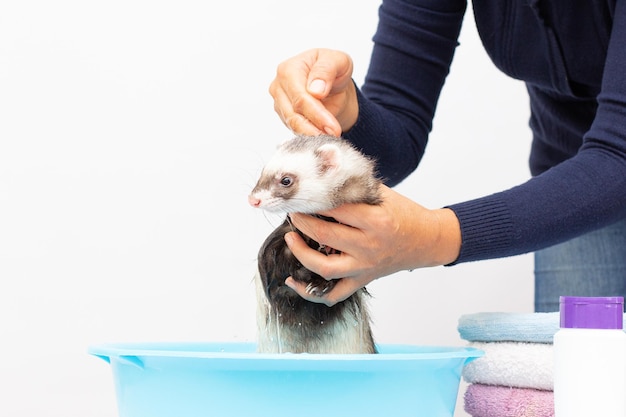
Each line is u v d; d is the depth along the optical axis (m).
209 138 2.88
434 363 1.26
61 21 2.82
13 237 2.81
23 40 2.81
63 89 2.83
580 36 1.78
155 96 2.86
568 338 1.18
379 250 1.33
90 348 1.34
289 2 2.91
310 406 1.20
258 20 2.89
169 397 1.23
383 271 1.39
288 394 1.20
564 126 2.07
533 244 1.42
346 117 1.76
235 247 2.87
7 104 2.80
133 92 2.86
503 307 2.98
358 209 1.30
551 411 1.43
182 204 2.87
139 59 2.86
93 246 2.85
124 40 2.85
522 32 1.87
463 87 3.00
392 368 1.22
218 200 2.87
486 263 2.97
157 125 2.86
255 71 2.89
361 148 1.84
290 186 1.45
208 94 2.88
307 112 1.57
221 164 2.88
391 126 1.90
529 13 1.83
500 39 1.92
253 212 2.86
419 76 2.02
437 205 3.00
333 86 1.66
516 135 3.00
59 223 2.83
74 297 2.84
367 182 1.39
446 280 2.96
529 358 1.47
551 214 1.41
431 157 3.00
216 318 2.86
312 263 1.36
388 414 1.25
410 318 2.94
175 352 1.18
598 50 1.77
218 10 2.88
